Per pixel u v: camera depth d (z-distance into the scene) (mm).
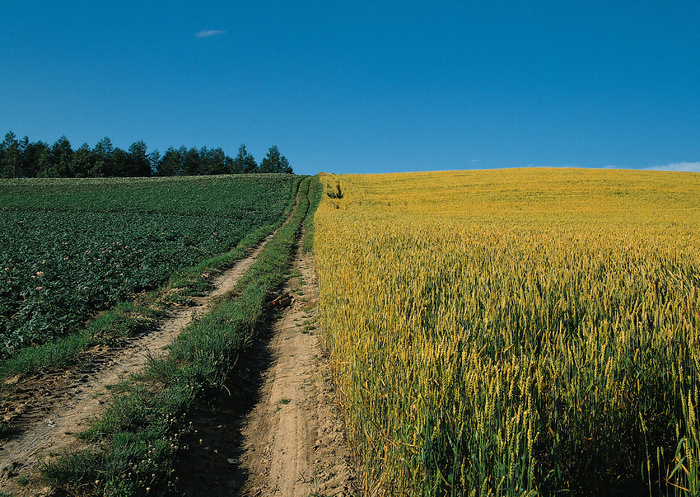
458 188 48906
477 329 3699
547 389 2598
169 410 4215
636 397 2510
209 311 8961
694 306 3732
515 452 2127
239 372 5656
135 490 3072
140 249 15820
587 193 42469
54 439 3848
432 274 6227
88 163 96625
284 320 8414
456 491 2316
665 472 2234
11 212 34656
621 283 5504
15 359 5676
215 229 25141
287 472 3613
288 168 125188
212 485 3455
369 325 4219
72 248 15062
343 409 4066
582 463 2352
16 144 97625
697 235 13758
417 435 2500
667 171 61125
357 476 3416
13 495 2998
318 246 14023
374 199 44062
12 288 9125
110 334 7031
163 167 112125
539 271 6293
